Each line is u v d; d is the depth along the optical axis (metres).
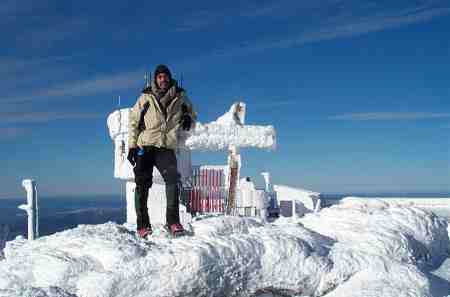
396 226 5.27
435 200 14.45
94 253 4.10
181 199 12.58
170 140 5.26
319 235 5.13
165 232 5.10
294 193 14.55
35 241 4.84
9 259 4.54
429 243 5.29
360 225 5.33
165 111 5.19
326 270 4.43
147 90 5.27
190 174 12.84
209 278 4.00
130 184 11.97
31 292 3.61
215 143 9.05
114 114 11.52
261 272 4.27
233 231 5.21
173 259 3.92
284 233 4.65
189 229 5.40
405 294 4.09
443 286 4.61
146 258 3.96
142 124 5.28
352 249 4.79
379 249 4.82
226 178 12.72
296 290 4.39
